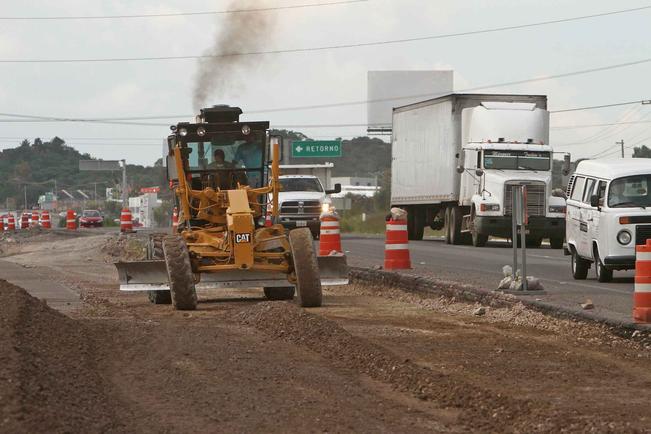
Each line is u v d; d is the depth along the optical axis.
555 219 69.44
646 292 26.34
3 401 15.61
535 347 24.77
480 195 70.50
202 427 16.06
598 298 32.81
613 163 42.31
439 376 19.89
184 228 35.72
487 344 25.23
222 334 26.02
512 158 70.62
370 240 81.12
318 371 20.98
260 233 34.81
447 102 75.88
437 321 29.94
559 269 48.53
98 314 31.44
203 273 33.44
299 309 28.44
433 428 16.38
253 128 37.03
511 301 31.77
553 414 16.86
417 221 85.69
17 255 71.69
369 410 17.53
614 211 39.78
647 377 20.97
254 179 37.25
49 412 15.61
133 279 33.34
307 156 191.75
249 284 33.72
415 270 43.38
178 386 19.16
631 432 15.82
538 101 75.06
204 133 36.78
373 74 196.50
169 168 37.50
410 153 83.69
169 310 32.69
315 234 75.44
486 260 54.06
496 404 17.66
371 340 25.81
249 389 19.02
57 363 19.86
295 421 16.58
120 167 177.12
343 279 34.50
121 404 17.52
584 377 20.89
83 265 59.62
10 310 24.84
